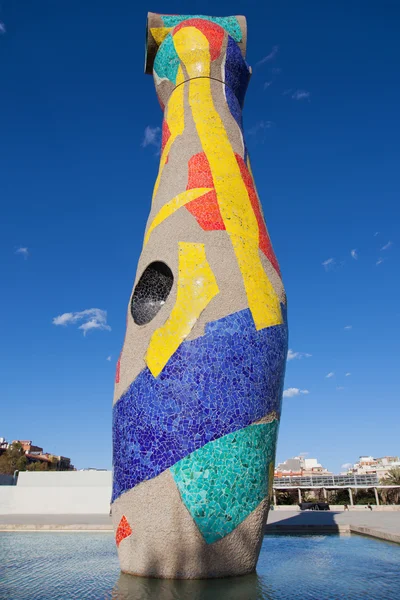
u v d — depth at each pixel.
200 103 11.98
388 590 7.55
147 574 8.15
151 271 10.20
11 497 31.83
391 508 34.94
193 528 8.05
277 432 9.38
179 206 10.37
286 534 17.61
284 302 10.14
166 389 8.60
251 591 7.38
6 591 7.73
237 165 11.23
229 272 9.43
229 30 13.70
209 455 8.24
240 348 8.88
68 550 13.34
